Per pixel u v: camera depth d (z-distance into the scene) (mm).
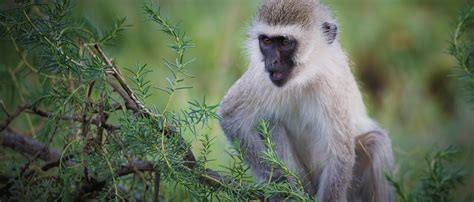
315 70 11930
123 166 9906
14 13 9375
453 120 17797
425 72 19828
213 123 13500
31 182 10016
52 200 10055
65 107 9820
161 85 16547
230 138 12164
